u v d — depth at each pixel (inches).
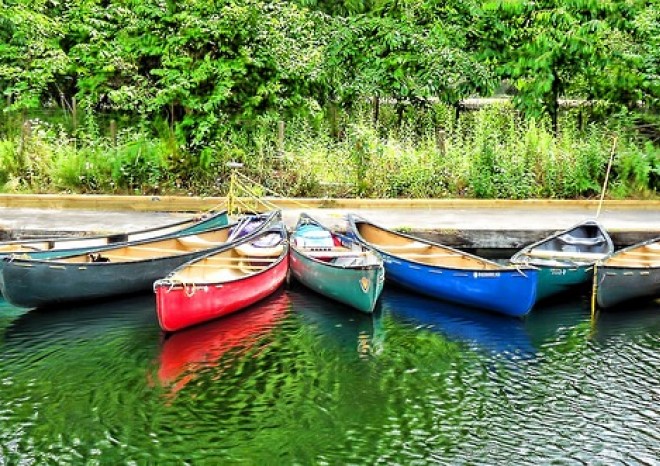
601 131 768.9
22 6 751.1
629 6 781.9
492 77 791.7
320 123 776.3
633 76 775.1
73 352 428.8
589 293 524.7
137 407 367.2
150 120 746.8
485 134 730.8
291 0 853.2
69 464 317.1
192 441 337.1
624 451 328.8
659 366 414.3
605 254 538.6
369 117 794.2
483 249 595.5
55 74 760.3
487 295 476.7
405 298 522.0
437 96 821.9
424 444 335.6
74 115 765.3
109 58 713.6
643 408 366.3
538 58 775.1
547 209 681.0
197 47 714.2
